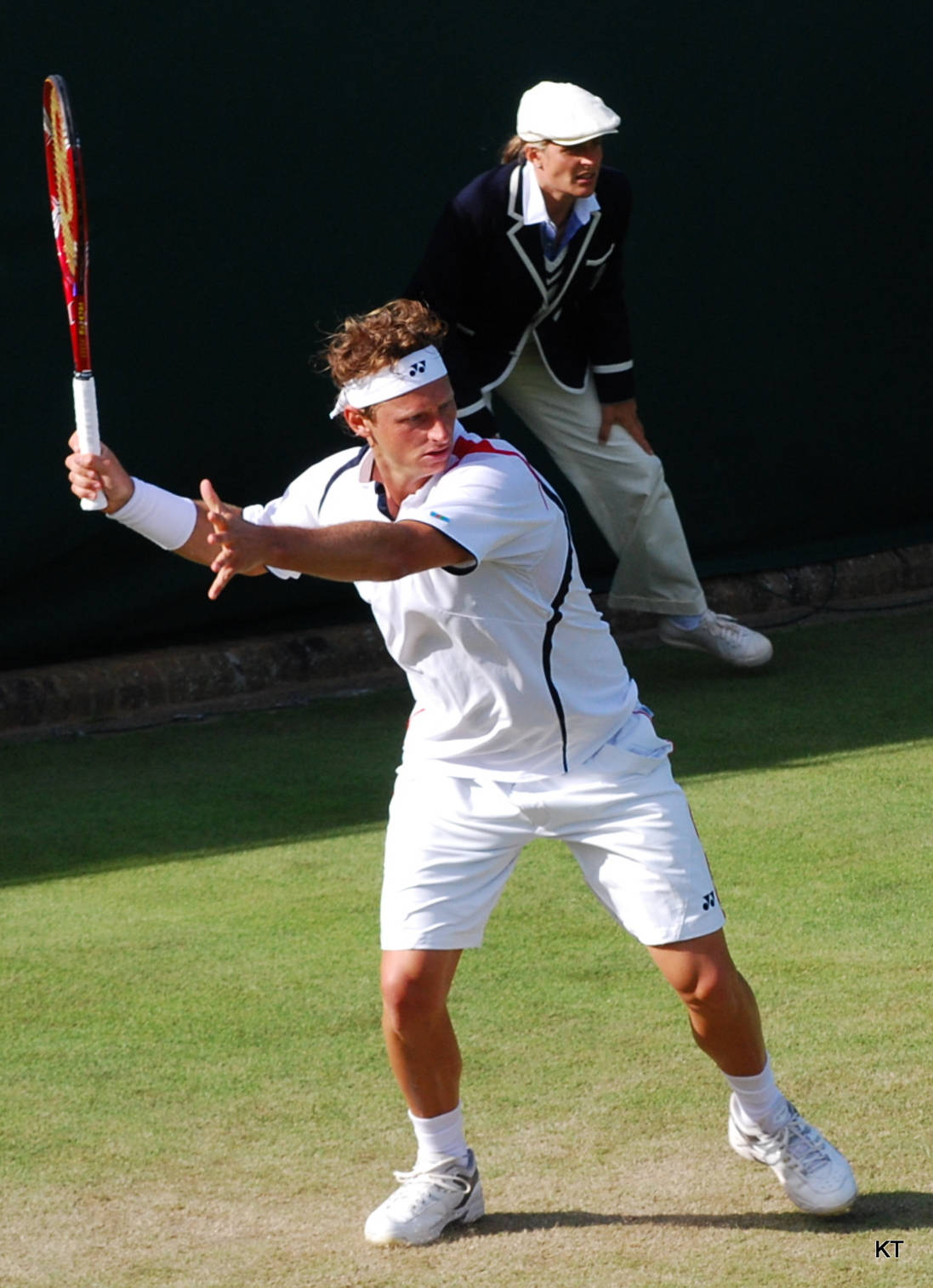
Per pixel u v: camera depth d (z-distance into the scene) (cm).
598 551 2991
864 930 1753
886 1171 1295
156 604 2666
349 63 2638
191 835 2092
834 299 3080
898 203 3105
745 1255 1187
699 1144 1348
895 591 3228
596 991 1630
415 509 1145
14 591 2561
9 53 2411
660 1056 1496
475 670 1176
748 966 1669
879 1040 1504
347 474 1220
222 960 1719
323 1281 1171
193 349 2603
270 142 2603
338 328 2698
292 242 2645
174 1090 1462
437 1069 1211
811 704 2581
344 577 1072
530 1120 1389
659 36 2855
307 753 2420
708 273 2962
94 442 1225
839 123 3022
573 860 1972
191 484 2648
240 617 2752
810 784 2217
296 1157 1352
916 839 2012
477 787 1206
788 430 3086
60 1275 1187
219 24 2536
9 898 1898
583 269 2406
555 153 2255
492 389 2439
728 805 2147
